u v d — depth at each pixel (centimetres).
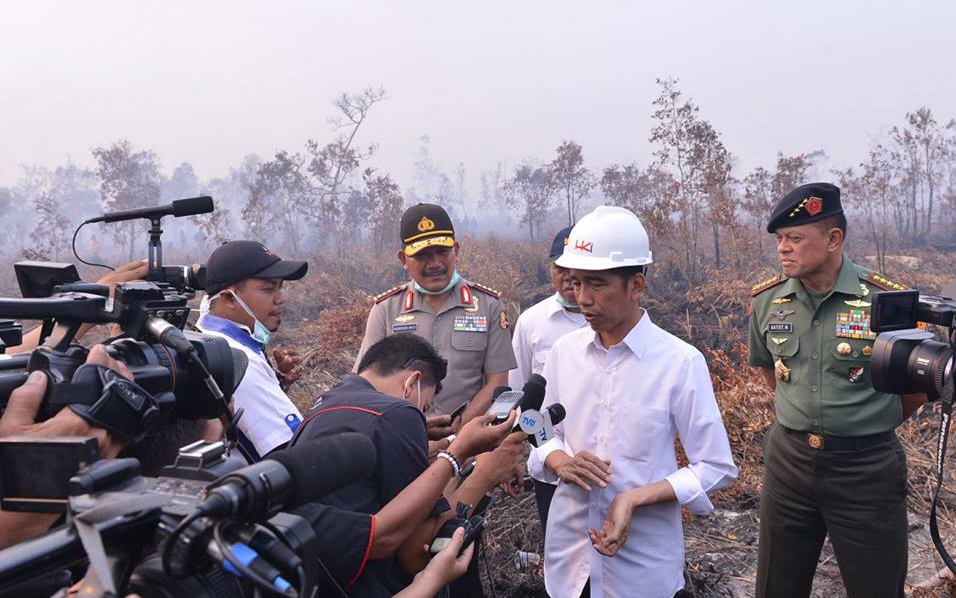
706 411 231
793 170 1762
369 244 2884
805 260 283
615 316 229
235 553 87
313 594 99
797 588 301
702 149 1466
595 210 233
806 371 289
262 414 236
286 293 1362
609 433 238
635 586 233
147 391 127
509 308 1031
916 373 198
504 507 427
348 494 167
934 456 464
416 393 203
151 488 100
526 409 225
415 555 182
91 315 136
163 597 91
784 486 297
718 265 1313
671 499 224
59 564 91
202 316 257
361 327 894
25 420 111
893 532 275
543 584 352
